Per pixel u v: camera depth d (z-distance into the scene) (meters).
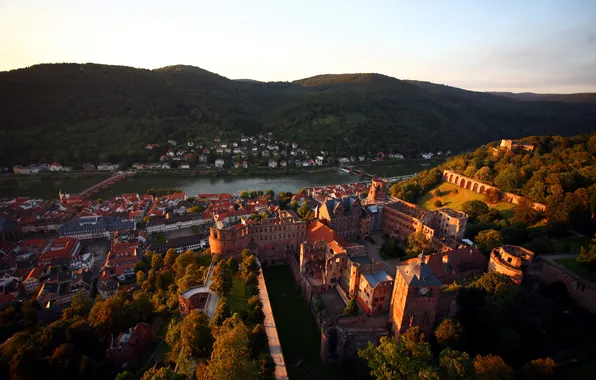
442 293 133.25
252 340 123.06
